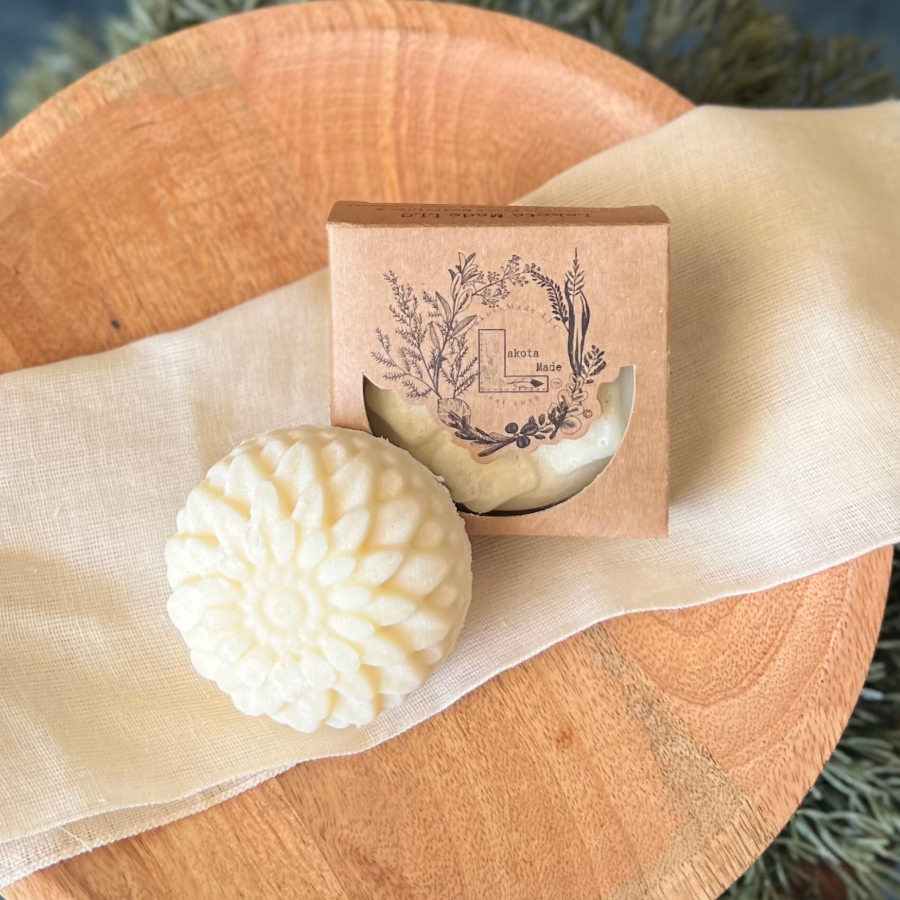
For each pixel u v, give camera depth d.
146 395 0.27
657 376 0.23
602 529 0.24
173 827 0.25
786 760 0.25
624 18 0.34
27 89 0.37
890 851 0.31
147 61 0.28
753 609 0.26
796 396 0.26
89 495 0.26
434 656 0.23
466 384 0.23
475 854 0.25
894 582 0.33
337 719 0.23
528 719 0.25
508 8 0.35
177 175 0.28
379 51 0.28
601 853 0.25
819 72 0.36
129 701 0.25
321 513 0.22
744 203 0.26
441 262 0.22
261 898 0.25
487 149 0.29
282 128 0.29
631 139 0.27
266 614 0.22
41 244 0.28
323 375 0.28
